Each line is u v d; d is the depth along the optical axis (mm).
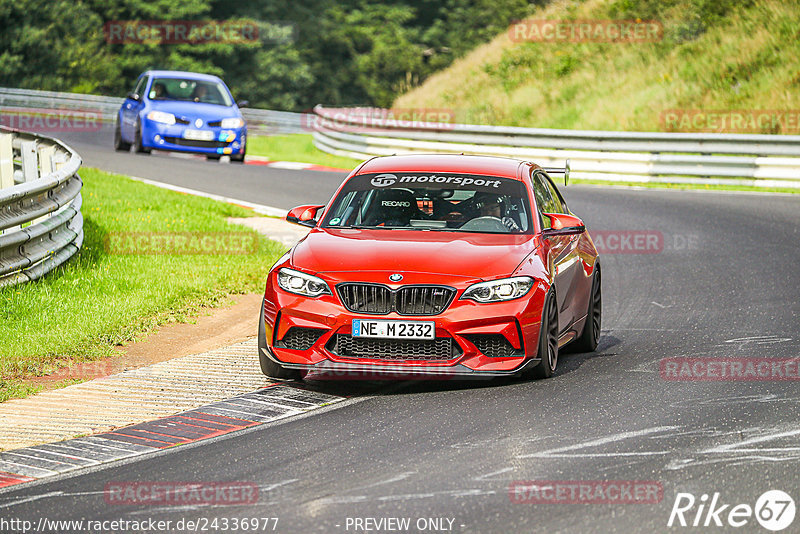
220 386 28250
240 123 89000
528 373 28438
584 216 64125
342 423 24375
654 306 40406
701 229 59562
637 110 111000
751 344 33094
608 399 26172
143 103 88938
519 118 119000
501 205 30938
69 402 26828
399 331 26562
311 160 98375
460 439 22781
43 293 36969
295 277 27578
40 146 57781
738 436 22766
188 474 20875
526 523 17766
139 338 34219
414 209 30812
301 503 18938
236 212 60281
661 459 21188
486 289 26953
